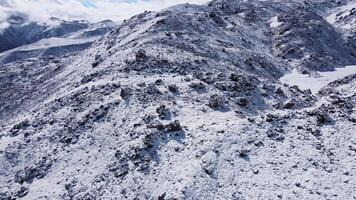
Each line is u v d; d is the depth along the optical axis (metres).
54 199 30.47
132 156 31.45
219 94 41.84
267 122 33.25
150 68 54.88
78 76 75.38
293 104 46.72
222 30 94.19
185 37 75.25
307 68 86.88
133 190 27.88
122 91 42.53
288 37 102.38
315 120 34.41
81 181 31.61
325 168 27.06
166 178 27.39
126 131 35.94
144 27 89.00
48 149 38.12
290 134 31.48
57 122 42.84
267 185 25.39
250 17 120.19
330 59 94.94
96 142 36.56
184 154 29.50
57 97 57.34
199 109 38.69
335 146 30.02
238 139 30.19
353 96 47.06
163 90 43.69
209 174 26.45
